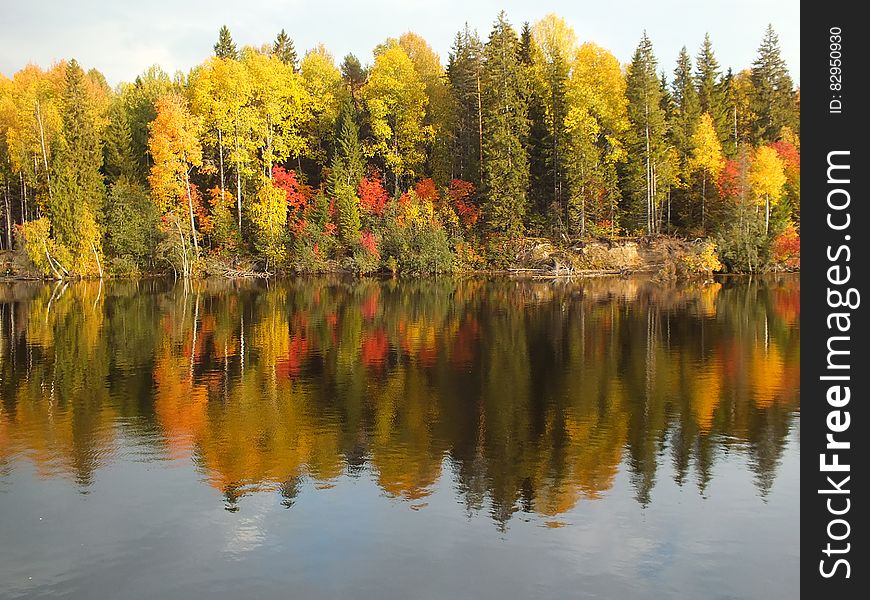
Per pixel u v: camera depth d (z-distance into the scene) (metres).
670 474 11.26
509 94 55.97
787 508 9.98
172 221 51.69
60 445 12.72
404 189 63.88
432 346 22.78
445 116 64.12
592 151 53.38
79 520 9.57
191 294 40.72
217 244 56.09
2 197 60.78
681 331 25.70
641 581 8.05
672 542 8.97
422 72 67.81
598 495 10.41
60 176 50.16
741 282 48.09
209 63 55.81
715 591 7.87
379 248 56.06
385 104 60.25
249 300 37.12
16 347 22.55
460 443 12.84
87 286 46.34
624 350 21.95
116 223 52.41
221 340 23.94
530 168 59.34
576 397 16.19
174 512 9.80
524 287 45.22
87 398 16.09
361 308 33.28
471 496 10.35
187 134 50.56
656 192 57.38
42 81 68.19
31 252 49.28
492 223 56.41
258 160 56.84
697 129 59.03
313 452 12.34
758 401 15.70
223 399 16.03
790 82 72.94
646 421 14.21
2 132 59.50
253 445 12.71
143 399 16.05
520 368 19.41
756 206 55.31
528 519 9.58
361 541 8.91
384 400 15.95
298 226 56.69
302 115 60.25
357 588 7.85
